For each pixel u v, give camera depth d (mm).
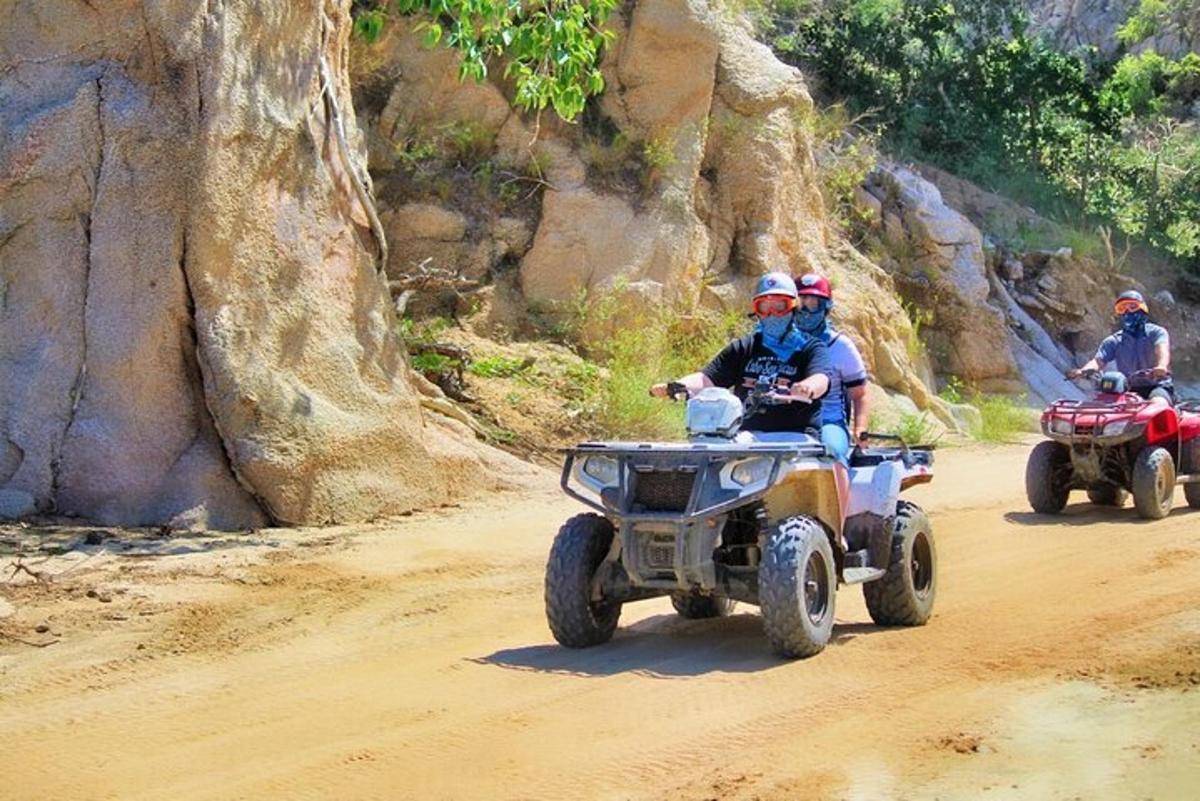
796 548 7605
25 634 8695
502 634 8797
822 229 23453
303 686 7566
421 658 8188
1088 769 5520
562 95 14594
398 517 13117
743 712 6660
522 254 19719
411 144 19766
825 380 8234
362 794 5719
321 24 14227
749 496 7613
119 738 6633
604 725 6543
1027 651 7578
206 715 7008
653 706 6832
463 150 20016
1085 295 30453
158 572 10367
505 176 20031
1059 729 6051
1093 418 13680
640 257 19797
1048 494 13906
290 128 13375
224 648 8500
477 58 14250
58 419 12195
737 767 5816
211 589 9961
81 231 12398
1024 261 30359
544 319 19422
